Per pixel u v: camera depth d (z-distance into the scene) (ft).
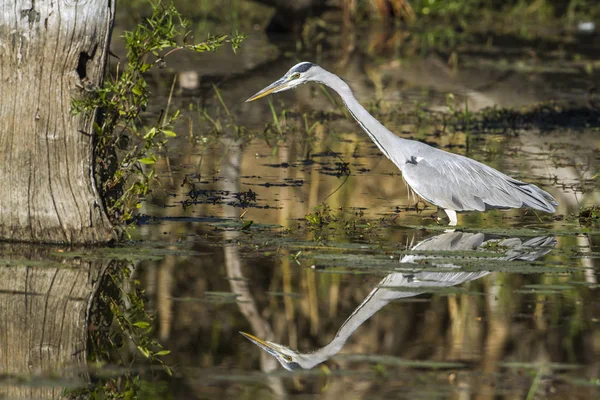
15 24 35.06
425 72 95.96
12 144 36.06
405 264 35.47
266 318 30.45
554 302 32.55
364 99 80.89
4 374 25.55
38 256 34.88
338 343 28.73
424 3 136.87
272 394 24.84
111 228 37.35
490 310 31.65
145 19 38.29
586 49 115.14
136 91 37.68
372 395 24.81
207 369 26.61
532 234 40.83
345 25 125.90
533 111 77.46
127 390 24.97
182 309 31.27
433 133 67.87
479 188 43.88
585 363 27.17
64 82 35.50
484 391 25.23
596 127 71.92
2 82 35.63
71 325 29.63
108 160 38.58
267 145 62.49
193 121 68.80
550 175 54.44
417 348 28.43
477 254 37.14
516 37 125.29
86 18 35.32
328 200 47.73
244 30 118.93
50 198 36.29
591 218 44.57
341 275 34.83
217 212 44.01
